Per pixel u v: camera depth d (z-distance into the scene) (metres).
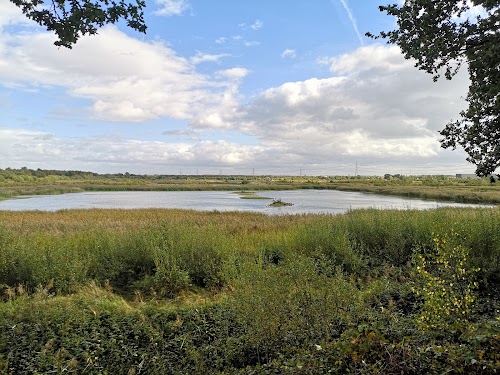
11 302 6.55
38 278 7.81
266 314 4.59
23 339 5.35
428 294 4.57
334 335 4.58
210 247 9.48
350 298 4.95
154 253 9.09
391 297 6.57
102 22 4.31
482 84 5.16
